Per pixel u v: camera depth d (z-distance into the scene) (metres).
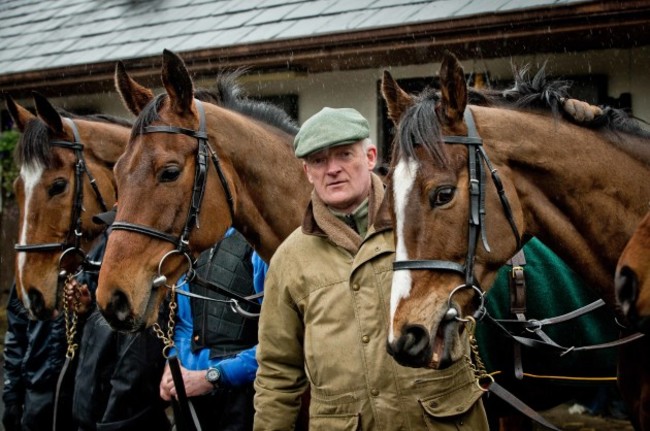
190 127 2.96
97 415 3.42
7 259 10.05
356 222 2.50
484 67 6.76
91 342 3.44
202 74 7.89
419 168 2.20
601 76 6.37
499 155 2.34
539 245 3.24
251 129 3.17
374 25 6.66
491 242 2.25
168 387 3.03
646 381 2.63
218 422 3.30
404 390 2.27
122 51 8.61
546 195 2.42
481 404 2.38
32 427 3.83
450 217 2.19
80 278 3.90
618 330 3.13
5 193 9.96
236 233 3.40
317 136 2.41
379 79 7.25
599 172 2.43
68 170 3.93
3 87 9.22
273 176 3.17
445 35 6.34
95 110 9.22
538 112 2.50
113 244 2.82
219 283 3.28
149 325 2.83
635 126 2.61
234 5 8.59
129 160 2.91
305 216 2.50
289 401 2.56
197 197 2.93
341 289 2.37
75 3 10.78
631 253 2.05
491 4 6.26
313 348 2.38
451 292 2.17
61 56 9.20
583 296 3.19
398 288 2.16
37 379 3.83
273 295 2.54
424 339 2.10
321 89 7.58
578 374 3.26
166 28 8.77
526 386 3.44
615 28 5.73
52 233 3.90
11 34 10.68
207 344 3.19
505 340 3.21
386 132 7.30
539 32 5.97
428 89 2.43
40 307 3.85
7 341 4.17
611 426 5.35
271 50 7.21
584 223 2.44
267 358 2.56
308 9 7.70
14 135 9.55
